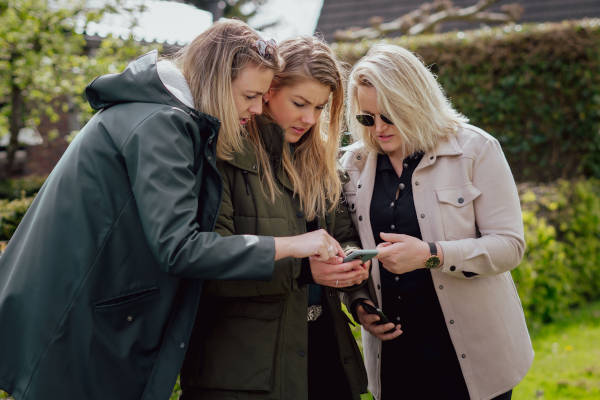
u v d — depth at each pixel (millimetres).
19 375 1627
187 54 1765
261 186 1814
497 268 1984
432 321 2115
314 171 2031
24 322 1614
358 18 12234
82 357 1607
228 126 1699
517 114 7148
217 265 1531
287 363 1800
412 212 2090
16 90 7555
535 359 4113
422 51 7316
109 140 1632
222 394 1731
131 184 1592
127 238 1622
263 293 1749
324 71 1865
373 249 1983
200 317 1803
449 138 2066
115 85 1671
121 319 1630
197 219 1654
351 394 1995
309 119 1909
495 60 7023
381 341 2168
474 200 2047
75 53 7727
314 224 2014
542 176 7219
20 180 8883
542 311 4902
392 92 1967
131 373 1639
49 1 7074
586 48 6695
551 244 5094
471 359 2062
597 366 3859
